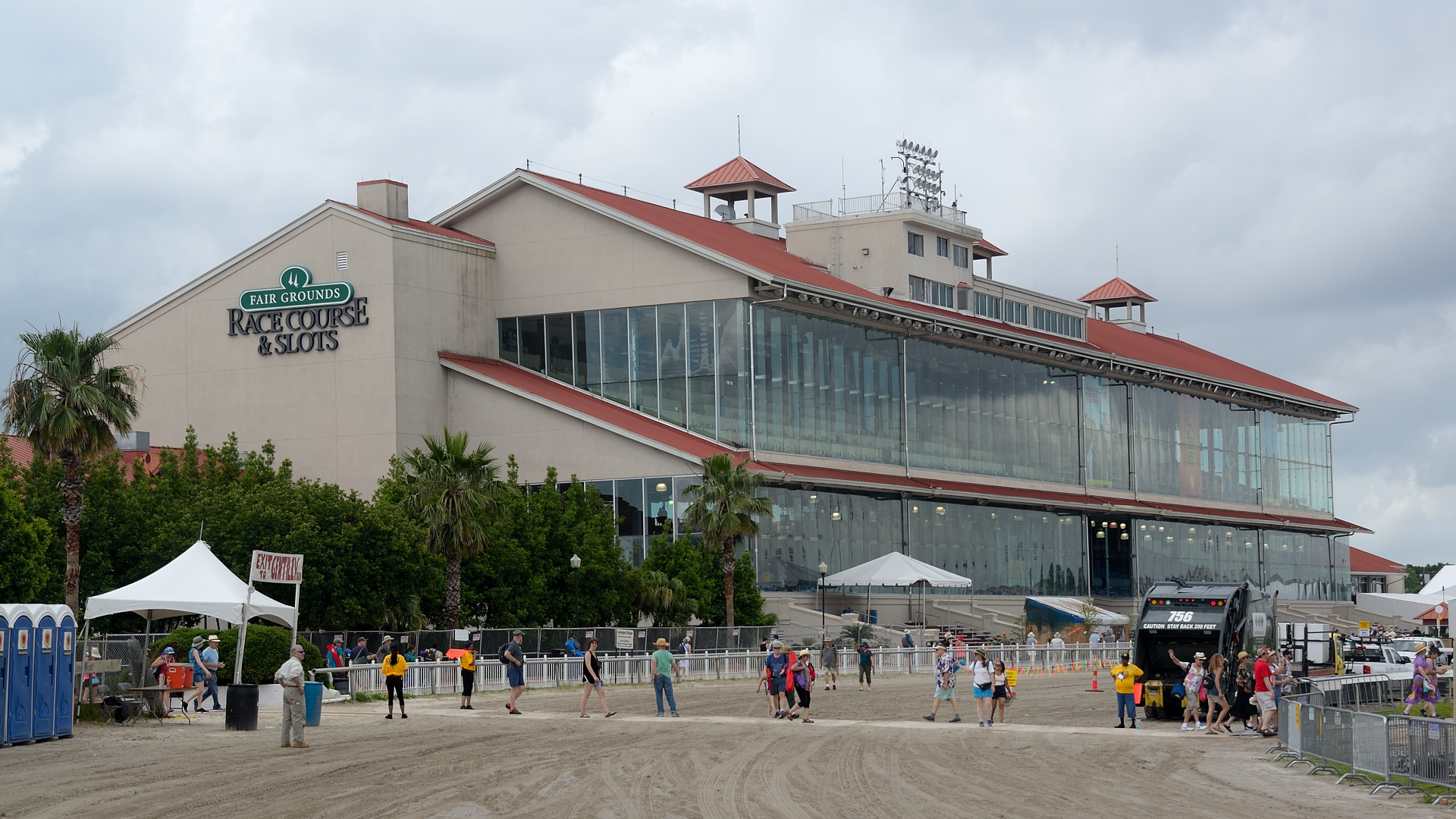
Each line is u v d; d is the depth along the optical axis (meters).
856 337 76.19
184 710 36.22
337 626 49.69
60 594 51.41
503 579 56.12
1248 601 42.38
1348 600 120.12
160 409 72.31
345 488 68.19
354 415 68.38
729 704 42.84
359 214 68.94
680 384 69.69
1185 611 40.16
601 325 71.62
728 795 22.31
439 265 70.75
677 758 27.38
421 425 68.94
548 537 58.59
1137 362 94.44
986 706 36.69
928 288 84.38
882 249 82.69
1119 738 33.22
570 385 72.12
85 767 25.83
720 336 69.06
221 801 21.38
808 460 71.69
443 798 21.72
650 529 65.50
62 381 45.12
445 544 52.75
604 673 51.25
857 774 25.47
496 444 68.88
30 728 30.16
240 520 49.88
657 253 70.62
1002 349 85.75
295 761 26.61
